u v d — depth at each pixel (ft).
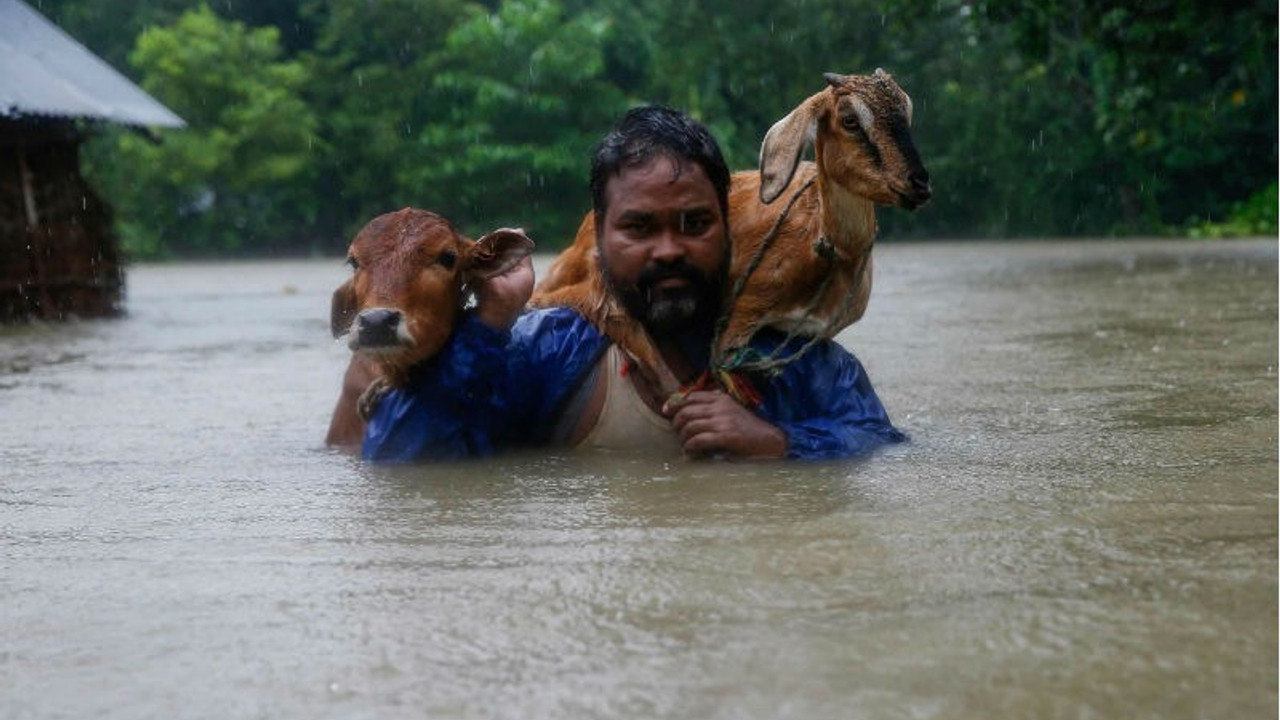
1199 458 14.51
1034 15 68.59
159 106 54.03
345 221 136.77
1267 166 124.47
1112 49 69.82
